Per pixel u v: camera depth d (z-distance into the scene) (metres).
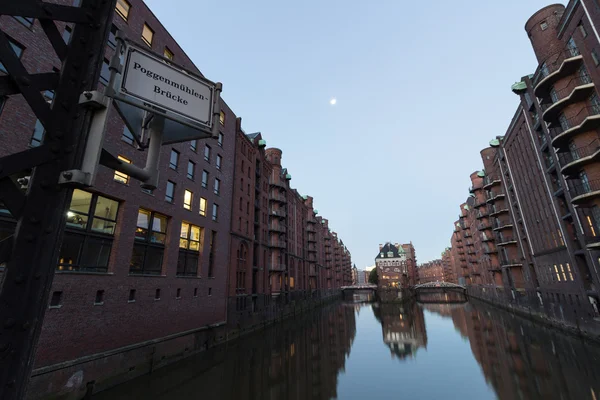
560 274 33.81
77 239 17.06
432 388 20.06
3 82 1.92
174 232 24.95
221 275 32.12
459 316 58.44
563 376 19.84
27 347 1.83
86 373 15.88
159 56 2.99
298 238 73.94
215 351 27.67
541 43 29.47
